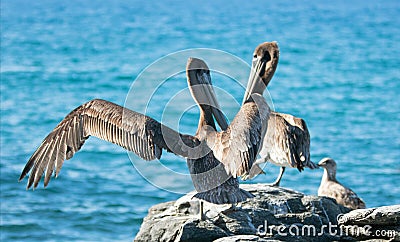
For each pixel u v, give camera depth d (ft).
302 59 151.64
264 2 299.17
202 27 206.69
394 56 155.63
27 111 101.30
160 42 177.37
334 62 147.43
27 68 138.00
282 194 34.99
